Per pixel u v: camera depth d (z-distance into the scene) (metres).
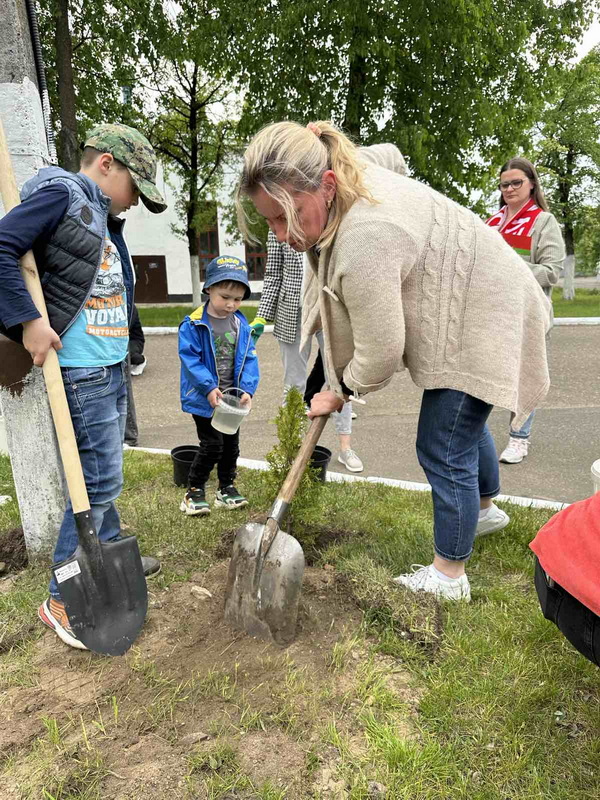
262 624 2.28
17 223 1.97
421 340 2.23
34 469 2.85
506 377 2.21
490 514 3.09
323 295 2.20
